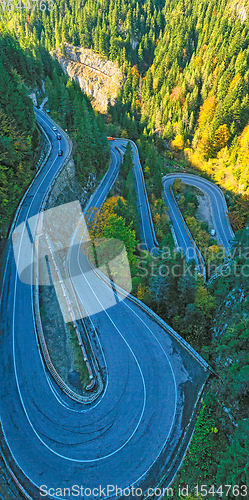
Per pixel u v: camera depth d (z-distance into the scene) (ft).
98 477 65.92
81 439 71.31
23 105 152.76
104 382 85.05
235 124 324.60
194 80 409.08
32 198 132.77
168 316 107.65
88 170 193.16
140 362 91.25
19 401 74.18
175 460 70.54
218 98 355.97
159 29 609.01
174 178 304.30
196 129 384.06
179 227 215.51
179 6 558.15
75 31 591.37
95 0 607.37
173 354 94.22
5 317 90.38
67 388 78.54
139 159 285.02
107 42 568.00
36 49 312.71
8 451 66.18
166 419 77.87
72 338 91.56
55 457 67.46
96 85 583.17
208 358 93.45
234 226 216.13
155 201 226.38
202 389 85.46
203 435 74.13
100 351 93.56
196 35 502.79
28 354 82.84
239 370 73.31
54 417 73.67
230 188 281.33
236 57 378.53
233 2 465.06
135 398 81.76
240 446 56.85
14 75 164.45
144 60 586.86
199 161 341.82
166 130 391.04
